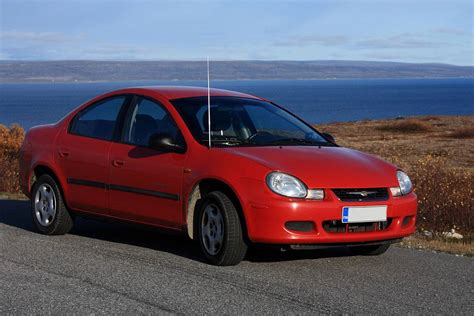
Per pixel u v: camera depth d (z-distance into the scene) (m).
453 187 12.33
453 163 25.45
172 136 7.29
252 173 6.46
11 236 8.23
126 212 7.57
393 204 6.66
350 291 5.80
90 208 7.96
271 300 5.46
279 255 7.30
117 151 7.67
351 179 6.55
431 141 37.22
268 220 6.31
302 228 6.37
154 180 7.23
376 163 7.03
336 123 57.47
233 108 7.63
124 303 5.34
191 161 6.94
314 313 5.13
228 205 6.54
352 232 6.52
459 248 8.12
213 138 7.12
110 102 8.13
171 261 6.87
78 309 5.18
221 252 6.57
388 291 5.84
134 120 7.74
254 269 6.55
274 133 7.46
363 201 6.49
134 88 8.05
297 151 6.92
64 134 8.38
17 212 10.28
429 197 11.47
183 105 7.50
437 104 162.38
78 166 8.02
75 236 8.31
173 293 5.64
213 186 6.87
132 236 8.37
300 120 8.05
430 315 5.16
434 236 10.09
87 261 6.83
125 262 6.80
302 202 6.30
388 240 6.74
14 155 19.05
